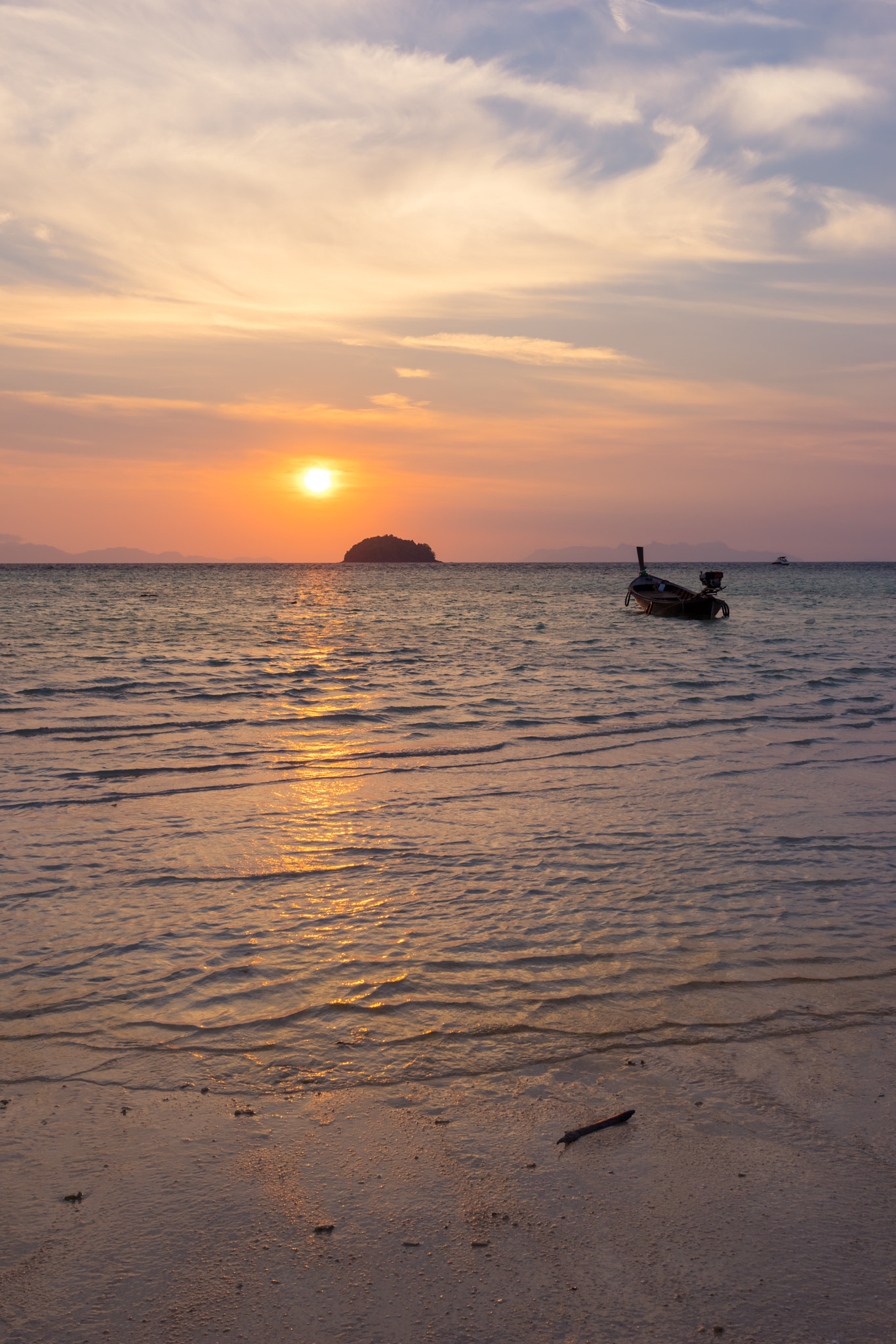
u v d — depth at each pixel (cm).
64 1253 327
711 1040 488
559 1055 472
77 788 1062
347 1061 466
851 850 832
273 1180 370
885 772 1154
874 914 677
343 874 761
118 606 5847
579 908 684
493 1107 425
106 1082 443
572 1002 533
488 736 1413
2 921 649
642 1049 479
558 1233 340
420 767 1187
